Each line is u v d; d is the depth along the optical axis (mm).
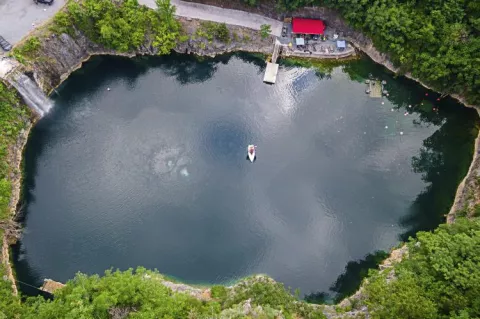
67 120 97562
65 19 96875
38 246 82875
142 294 62312
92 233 84812
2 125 89000
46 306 59812
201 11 107625
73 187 89688
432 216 88375
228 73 106688
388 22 98438
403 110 102250
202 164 93500
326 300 78812
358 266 82938
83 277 65000
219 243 84938
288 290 75250
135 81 104562
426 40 96875
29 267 80438
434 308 55469
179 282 79875
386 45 102375
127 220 86500
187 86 104312
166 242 84562
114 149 94250
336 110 101688
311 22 106625
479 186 84750
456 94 101750
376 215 88875
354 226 87625
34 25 96062
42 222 85438
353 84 105312
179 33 104812
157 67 107188
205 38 104938
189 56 107562
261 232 86438
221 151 95250
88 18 98875
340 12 105250
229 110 100688
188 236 85375
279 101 102375
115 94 102125
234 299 69000
